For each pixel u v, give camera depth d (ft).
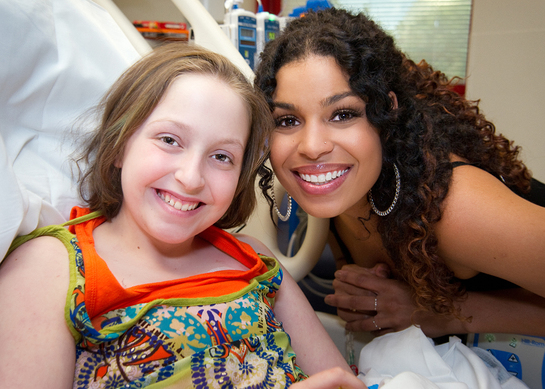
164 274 2.44
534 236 2.72
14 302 1.94
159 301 2.14
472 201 2.95
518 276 2.91
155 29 5.10
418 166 3.09
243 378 2.20
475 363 3.04
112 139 2.42
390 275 4.25
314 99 2.74
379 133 3.07
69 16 2.98
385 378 2.81
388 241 3.49
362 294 3.92
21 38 2.62
